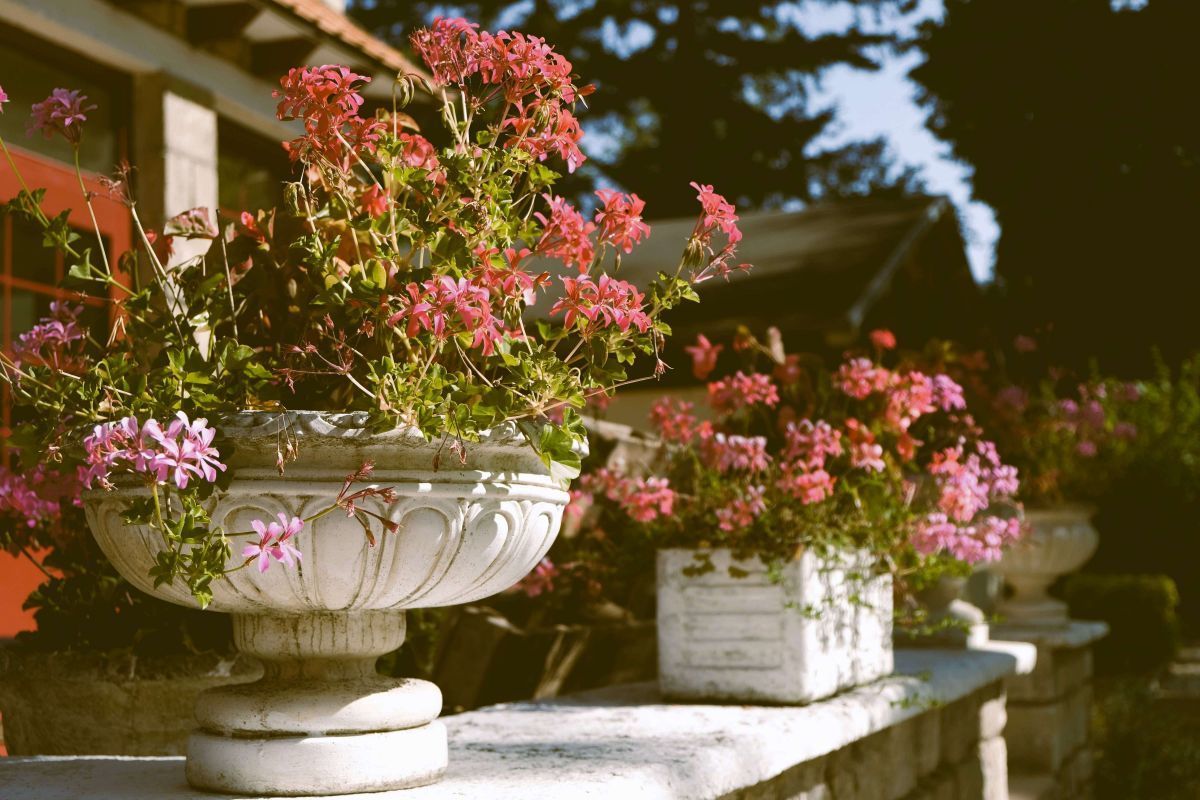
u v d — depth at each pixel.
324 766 2.20
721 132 24.92
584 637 4.45
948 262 11.34
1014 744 6.80
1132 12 17.02
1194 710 11.09
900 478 4.13
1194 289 17.33
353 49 7.76
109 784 2.37
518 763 2.62
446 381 2.16
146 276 4.34
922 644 5.53
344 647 2.27
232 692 2.28
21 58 6.73
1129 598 12.14
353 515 2.05
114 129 7.36
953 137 18.19
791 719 3.34
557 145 2.42
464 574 2.21
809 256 10.23
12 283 6.24
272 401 2.22
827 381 4.16
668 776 2.55
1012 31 17.31
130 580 2.29
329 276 2.23
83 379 2.20
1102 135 17.16
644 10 25.31
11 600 6.05
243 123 8.40
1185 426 12.94
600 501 4.37
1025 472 6.79
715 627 3.66
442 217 2.35
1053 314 17.58
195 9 7.52
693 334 8.77
